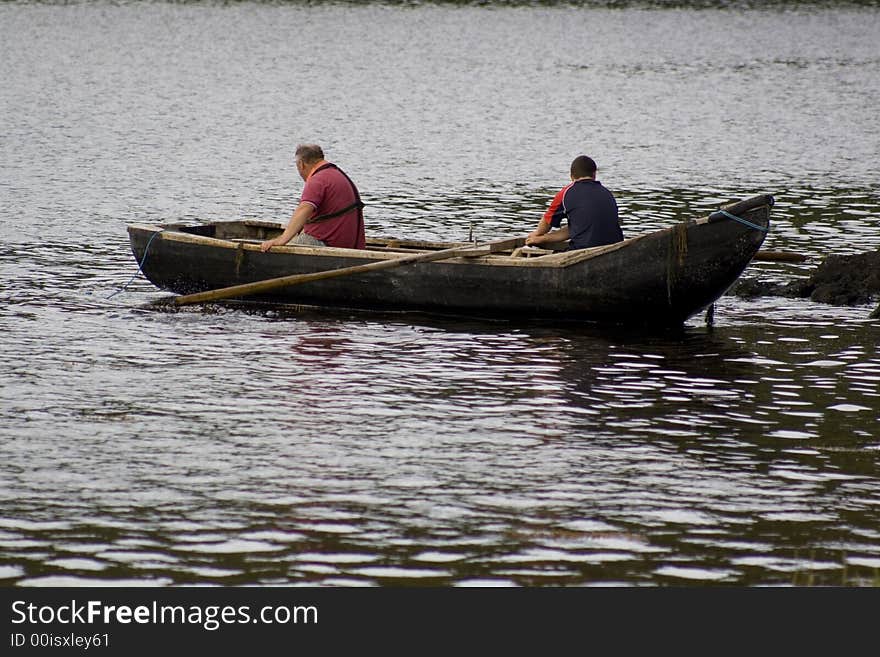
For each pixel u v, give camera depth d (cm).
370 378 3825
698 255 4291
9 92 12862
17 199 7325
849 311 4756
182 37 18888
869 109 13025
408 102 12988
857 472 3050
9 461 3059
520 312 4534
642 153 9894
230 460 3089
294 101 12862
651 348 4209
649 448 3216
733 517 2778
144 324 4481
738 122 11938
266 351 4125
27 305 4744
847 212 7206
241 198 7681
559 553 2597
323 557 2573
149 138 10169
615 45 19375
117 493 2870
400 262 4550
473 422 3409
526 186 8181
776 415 3494
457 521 2742
